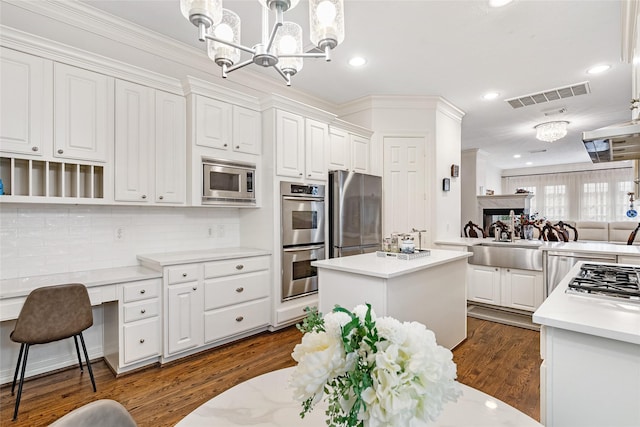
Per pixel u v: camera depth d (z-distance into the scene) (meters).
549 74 3.56
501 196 7.27
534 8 2.43
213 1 1.39
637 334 1.01
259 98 3.30
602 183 8.91
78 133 2.30
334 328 0.64
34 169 2.34
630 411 1.06
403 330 0.63
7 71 2.02
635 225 6.48
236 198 3.13
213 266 2.81
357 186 3.87
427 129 4.32
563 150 7.57
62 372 2.43
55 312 2.00
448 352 0.64
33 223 2.37
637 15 1.90
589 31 2.72
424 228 4.32
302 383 0.60
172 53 3.00
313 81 3.79
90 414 0.77
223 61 1.74
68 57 2.26
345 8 2.44
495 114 4.93
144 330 2.45
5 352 2.28
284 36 1.79
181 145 2.84
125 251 2.80
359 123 4.46
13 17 2.24
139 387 2.23
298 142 3.46
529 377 2.44
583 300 1.38
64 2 2.38
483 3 2.38
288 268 3.34
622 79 3.66
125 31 2.69
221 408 0.90
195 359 2.66
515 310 3.81
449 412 0.87
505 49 3.04
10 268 2.28
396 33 2.78
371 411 0.56
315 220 3.61
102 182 2.46
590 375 1.13
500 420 0.83
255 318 3.11
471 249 4.08
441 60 3.25
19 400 1.91
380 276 2.10
